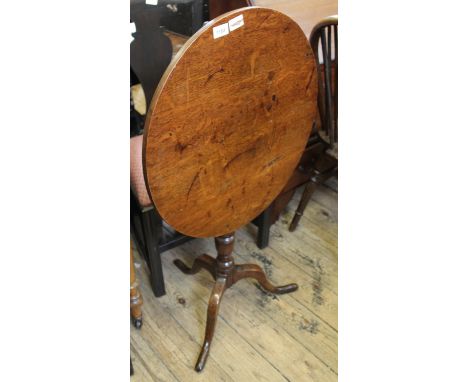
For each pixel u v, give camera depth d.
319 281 1.79
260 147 1.22
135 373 1.46
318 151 1.97
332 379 1.44
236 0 1.87
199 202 1.16
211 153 1.11
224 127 1.09
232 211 1.27
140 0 1.42
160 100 0.94
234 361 1.50
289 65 1.16
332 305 1.69
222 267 1.49
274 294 1.73
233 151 1.15
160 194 1.06
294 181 1.97
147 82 1.54
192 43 0.93
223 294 1.62
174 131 1.00
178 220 1.15
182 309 1.68
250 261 1.87
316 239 1.99
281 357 1.51
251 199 1.30
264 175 1.29
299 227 2.05
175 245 1.75
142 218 1.50
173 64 0.93
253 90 1.10
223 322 1.63
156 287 1.69
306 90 1.25
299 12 1.93
